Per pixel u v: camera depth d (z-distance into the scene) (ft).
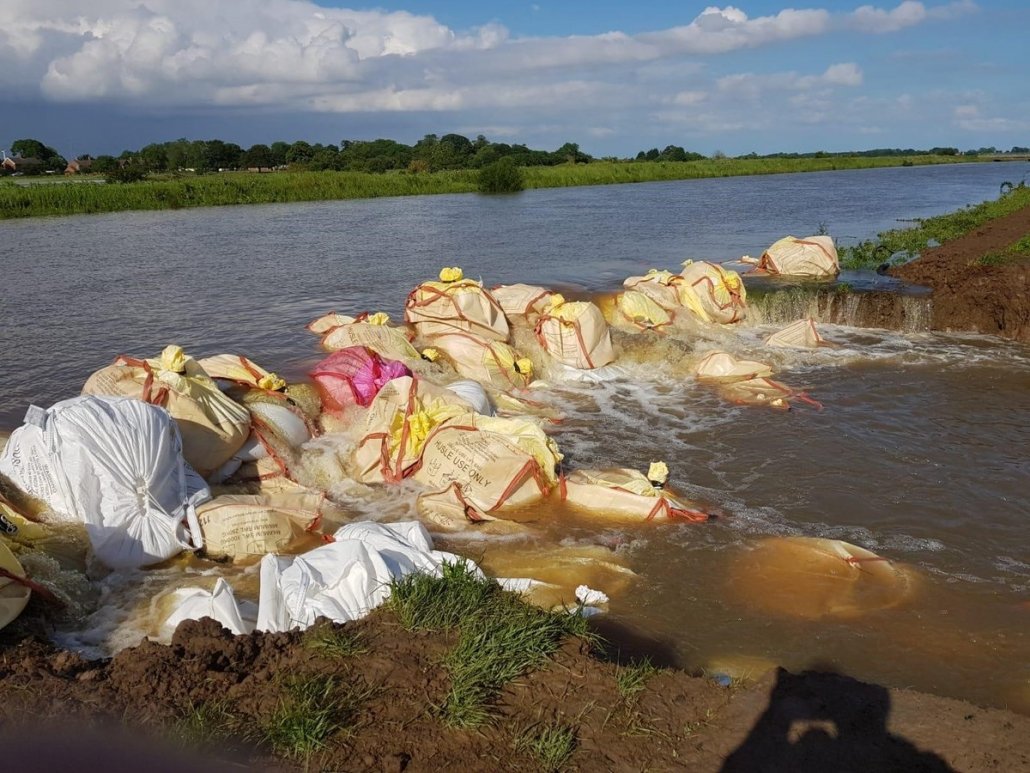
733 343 39.91
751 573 18.40
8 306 43.91
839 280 50.14
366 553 15.01
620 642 15.30
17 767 9.46
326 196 147.95
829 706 11.90
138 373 21.88
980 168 295.89
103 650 14.60
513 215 104.73
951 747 10.99
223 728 10.46
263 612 13.71
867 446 26.94
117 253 66.39
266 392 25.29
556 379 34.37
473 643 12.39
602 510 21.40
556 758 10.39
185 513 18.60
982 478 24.32
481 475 21.65
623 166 228.63
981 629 16.31
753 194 147.74
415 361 31.19
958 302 43.16
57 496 17.42
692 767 10.49
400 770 9.96
